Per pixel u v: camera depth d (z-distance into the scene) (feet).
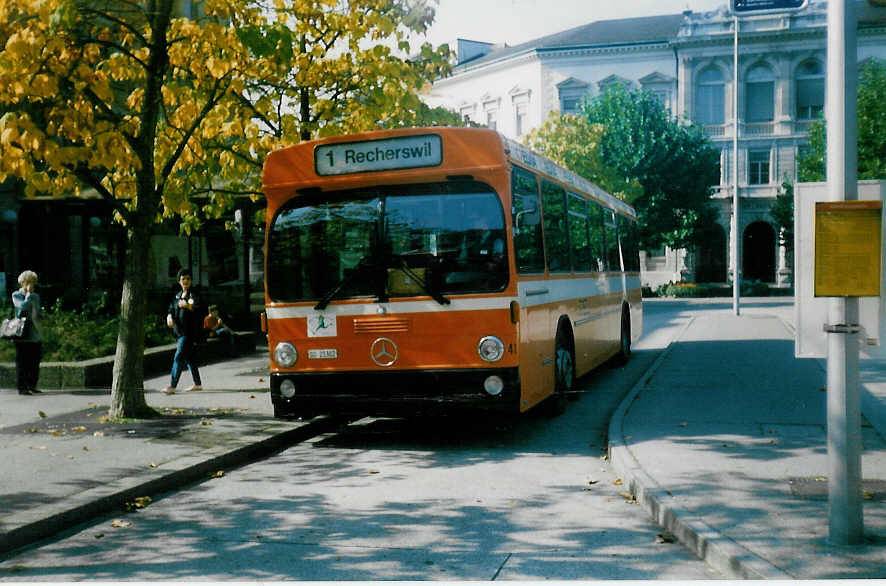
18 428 30.32
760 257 181.06
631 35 184.96
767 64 175.94
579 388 42.47
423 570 16.14
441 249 27.50
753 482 20.75
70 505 20.08
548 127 126.31
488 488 22.71
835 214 15.52
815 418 29.68
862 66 134.31
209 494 22.80
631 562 16.40
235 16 32.65
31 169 28.12
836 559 14.97
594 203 43.91
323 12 40.34
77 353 47.52
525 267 28.53
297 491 22.88
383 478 24.18
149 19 31.60
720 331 73.82
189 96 34.83
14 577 16.26
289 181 28.89
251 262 71.97
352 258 28.27
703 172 151.94
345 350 28.14
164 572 16.38
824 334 16.70
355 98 42.45
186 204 38.22
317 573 16.11
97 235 70.44
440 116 43.86
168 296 69.46
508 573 15.87
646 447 25.34
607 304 46.26
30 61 27.09
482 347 26.86
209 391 40.98
